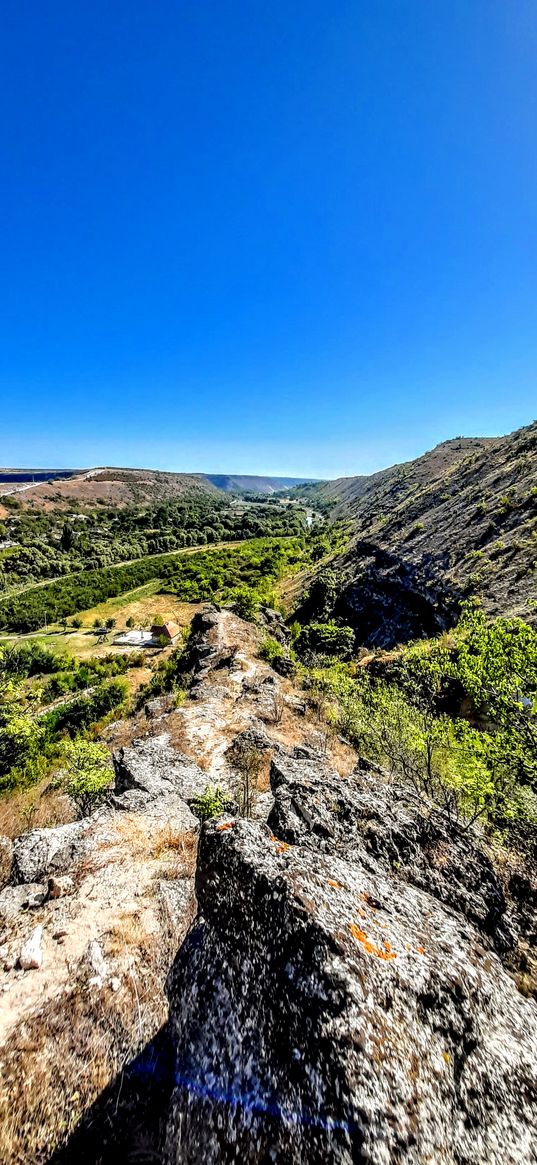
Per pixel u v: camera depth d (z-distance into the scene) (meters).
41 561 118.12
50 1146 4.12
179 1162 3.54
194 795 14.92
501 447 72.19
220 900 5.04
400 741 15.89
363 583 64.69
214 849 5.57
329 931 4.15
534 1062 3.71
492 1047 3.75
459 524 56.31
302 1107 3.28
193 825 11.30
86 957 6.11
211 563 115.88
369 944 4.19
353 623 60.03
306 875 4.90
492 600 35.47
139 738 23.19
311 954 4.03
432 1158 2.97
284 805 8.38
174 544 147.38
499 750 11.15
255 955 4.35
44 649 65.62
